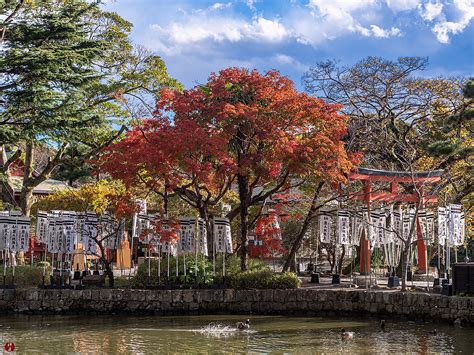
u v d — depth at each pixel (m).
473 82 22.19
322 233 22.28
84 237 22.39
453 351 14.69
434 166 27.41
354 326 18.47
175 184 20.31
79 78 23.09
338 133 21.55
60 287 21.44
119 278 23.78
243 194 22.61
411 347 15.13
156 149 19.77
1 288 21.20
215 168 22.09
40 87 21.88
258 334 16.95
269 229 23.17
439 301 19.14
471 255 32.78
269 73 22.11
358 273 28.36
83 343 15.45
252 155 21.16
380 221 22.56
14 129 22.55
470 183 27.86
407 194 24.86
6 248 20.70
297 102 21.09
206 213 22.64
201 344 15.41
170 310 21.00
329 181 21.77
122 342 15.62
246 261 22.73
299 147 20.67
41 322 19.00
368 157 28.47
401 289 21.20
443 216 22.20
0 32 22.89
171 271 21.98
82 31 23.97
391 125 29.17
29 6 23.73
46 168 29.75
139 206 21.50
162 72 29.61
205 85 22.84
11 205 28.78
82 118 23.19
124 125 28.14
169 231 20.75
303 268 35.00
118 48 27.42
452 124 24.00
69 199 29.73
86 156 29.16
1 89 22.42
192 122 20.41
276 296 21.23
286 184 23.28
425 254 26.17
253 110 20.75
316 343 15.62
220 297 21.27
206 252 23.16
